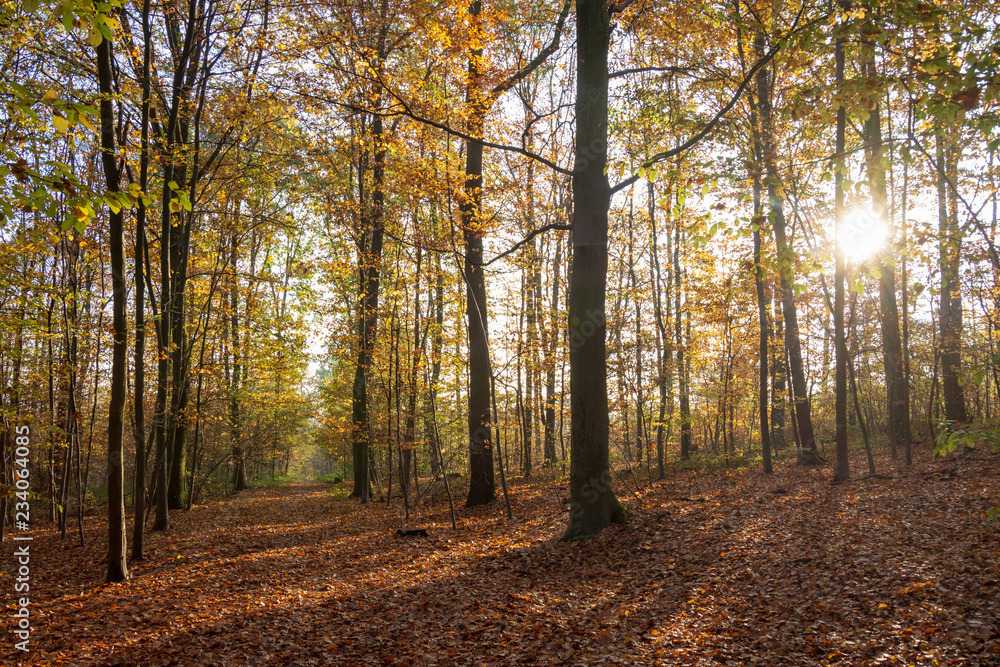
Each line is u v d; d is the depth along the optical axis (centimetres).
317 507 1808
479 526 1265
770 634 536
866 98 591
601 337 982
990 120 518
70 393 1234
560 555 895
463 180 1299
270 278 1683
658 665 500
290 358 1791
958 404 1490
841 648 489
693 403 2575
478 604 705
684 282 2008
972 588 548
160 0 1108
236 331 1783
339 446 2491
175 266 1570
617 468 2070
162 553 1046
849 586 611
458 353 1844
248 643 603
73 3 407
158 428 1361
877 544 725
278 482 3441
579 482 980
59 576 912
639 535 912
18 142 568
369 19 1166
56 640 612
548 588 751
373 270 1792
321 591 797
